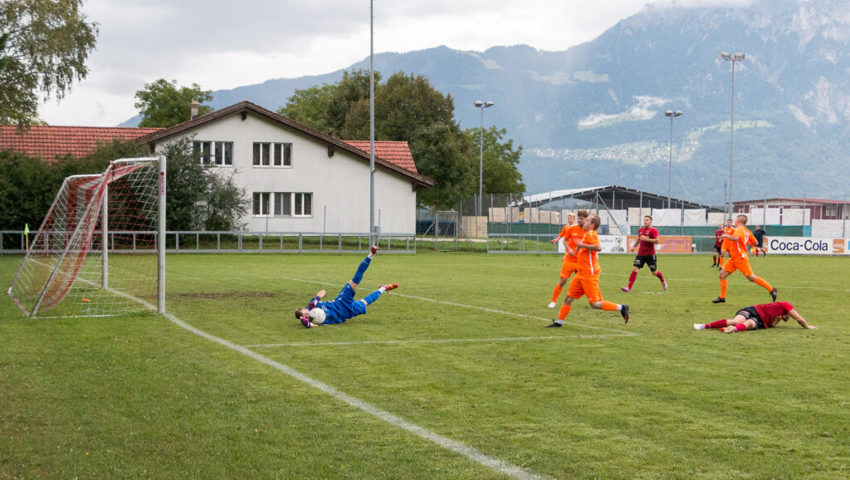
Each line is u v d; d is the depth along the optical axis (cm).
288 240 4516
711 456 561
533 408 690
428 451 564
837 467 539
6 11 3550
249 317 1299
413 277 2344
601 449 574
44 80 3769
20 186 3634
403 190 4766
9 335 1073
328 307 1223
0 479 502
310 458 545
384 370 852
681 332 1191
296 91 9488
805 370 878
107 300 1559
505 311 1446
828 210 8569
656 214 6278
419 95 7369
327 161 4638
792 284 2277
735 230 1669
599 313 1446
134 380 781
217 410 668
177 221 3969
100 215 1945
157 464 532
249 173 4503
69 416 646
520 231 5119
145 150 3969
